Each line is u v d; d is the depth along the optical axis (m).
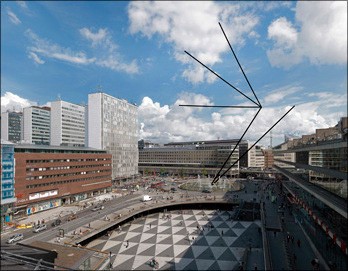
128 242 51.88
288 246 41.06
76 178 81.88
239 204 77.31
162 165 184.00
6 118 145.25
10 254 13.59
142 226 63.03
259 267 39.19
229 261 42.38
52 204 72.31
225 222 65.06
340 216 32.00
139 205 74.25
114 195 92.44
